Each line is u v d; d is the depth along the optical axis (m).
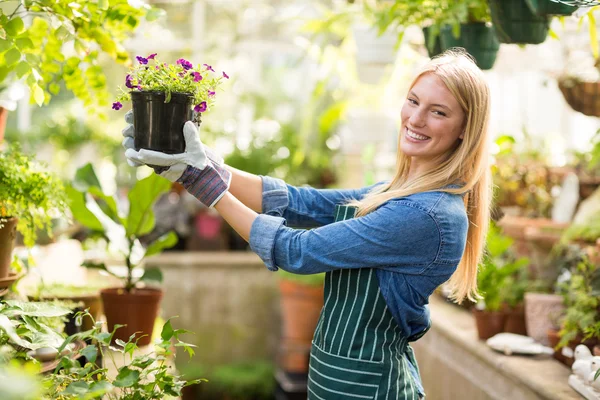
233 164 6.24
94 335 1.67
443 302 4.27
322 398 1.88
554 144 4.52
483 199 1.99
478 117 1.86
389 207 1.80
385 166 6.00
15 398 1.21
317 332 1.95
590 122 4.86
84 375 1.66
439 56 1.94
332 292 1.90
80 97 2.44
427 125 1.86
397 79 5.04
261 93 6.66
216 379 5.95
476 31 2.76
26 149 5.88
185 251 6.25
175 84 1.71
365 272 1.84
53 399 1.62
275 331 6.23
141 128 1.72
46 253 3.81
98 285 2.92
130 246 2.94
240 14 6.12
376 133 5.02
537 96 5.21
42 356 2.03
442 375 3.74
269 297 6.21
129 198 2.88
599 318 2.79
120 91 1.76
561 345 2.87
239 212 1.80
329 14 4.64
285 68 6.75
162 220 6.00
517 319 3.34
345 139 5.46
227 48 6.21
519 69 4.24
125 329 2.76
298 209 2.10
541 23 2.53
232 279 6.14
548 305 3.21
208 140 6.32
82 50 2.21
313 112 6.48
